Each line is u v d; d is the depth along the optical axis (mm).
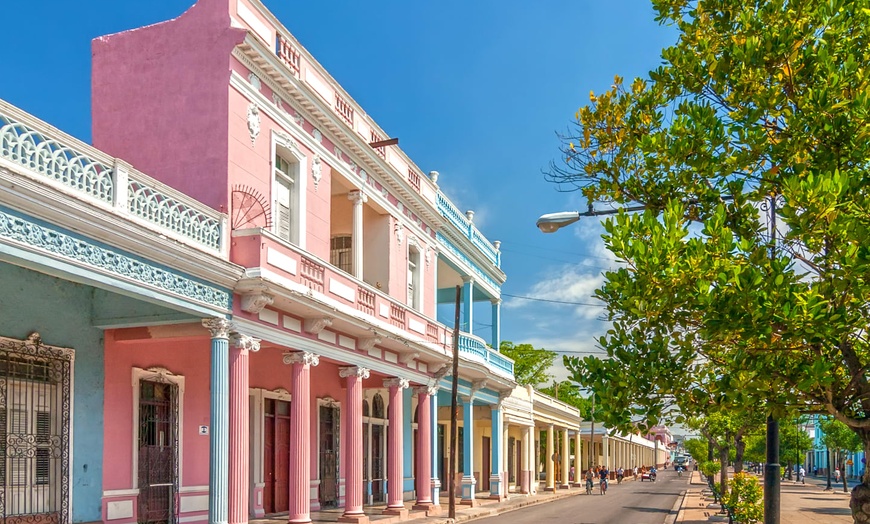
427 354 21953
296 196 16281
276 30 15898
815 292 5824
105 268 10344
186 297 12078
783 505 34719
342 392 22266
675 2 8430
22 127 9164
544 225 9828
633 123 8523
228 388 13180
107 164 10609
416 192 22453
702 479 67375
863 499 7188
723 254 6449
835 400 7074
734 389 6758
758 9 7844
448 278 28844
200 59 14367
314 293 15500
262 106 15062
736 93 7551
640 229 6758
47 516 11742
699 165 7574
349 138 18125
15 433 11414
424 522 20578
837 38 7191
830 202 5863
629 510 29422
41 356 11867
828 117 6785
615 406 7148
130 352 13727
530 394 38031
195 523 14938
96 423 12844
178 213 12180
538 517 25453
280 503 19094
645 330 7168
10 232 8820
